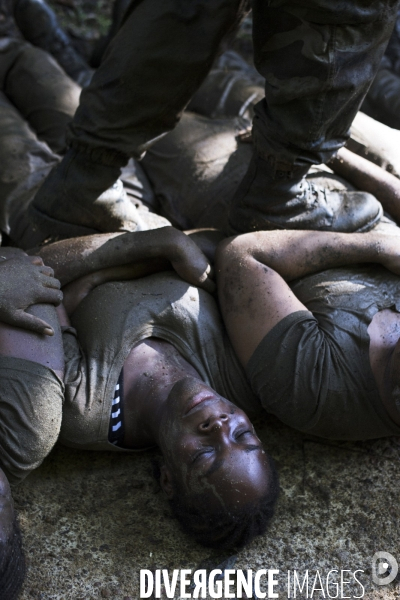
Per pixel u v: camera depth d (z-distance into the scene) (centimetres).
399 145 322
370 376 253
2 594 210
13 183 332
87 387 250
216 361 264
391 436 277
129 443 262
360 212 280
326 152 254
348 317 258
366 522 252
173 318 261
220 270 269
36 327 239
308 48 225
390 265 266
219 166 321
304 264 266
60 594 230
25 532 245
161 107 263
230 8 246
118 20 405
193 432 232
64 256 270
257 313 256
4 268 246
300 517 253
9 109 363
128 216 290
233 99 360
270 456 261
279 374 250
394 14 230
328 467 268
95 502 256
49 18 412
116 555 241
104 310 260
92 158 271
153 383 254
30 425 231
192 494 231
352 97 239
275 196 270
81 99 272
